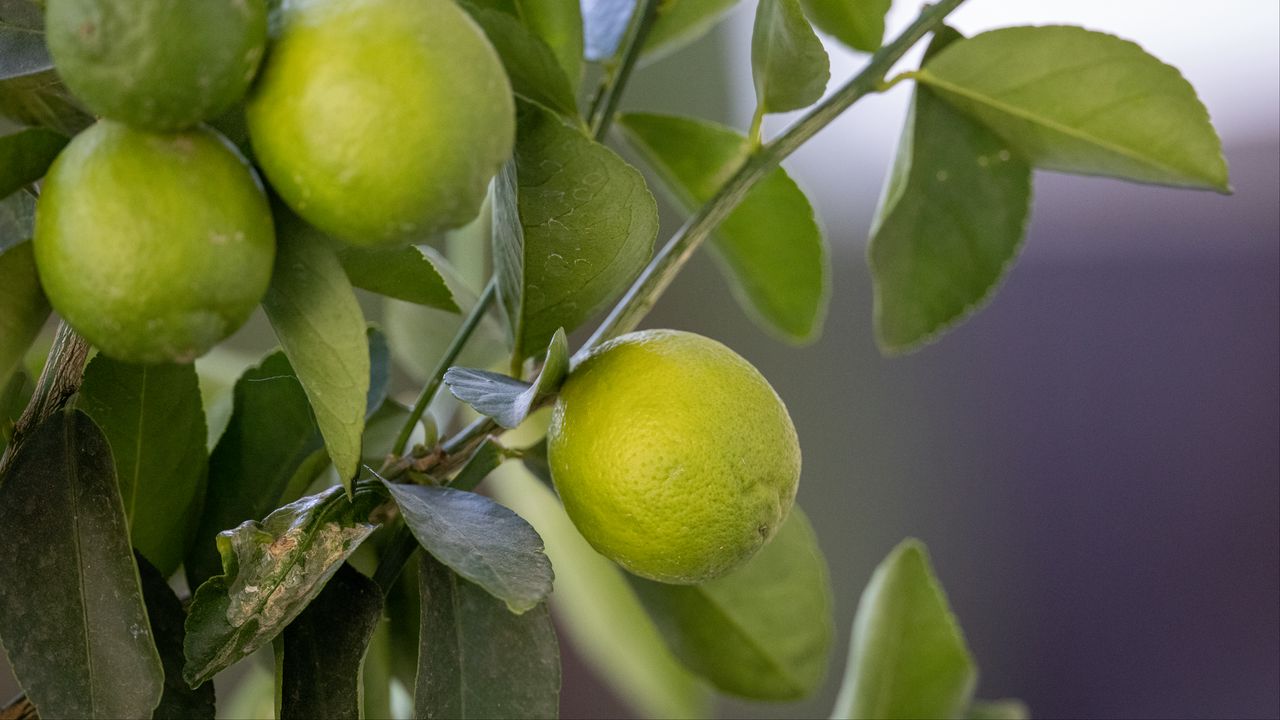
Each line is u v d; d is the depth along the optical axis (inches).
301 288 34.9
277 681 36.4
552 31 40.1
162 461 38.1
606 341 38.0
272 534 36.0
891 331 43.8
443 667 37.0
